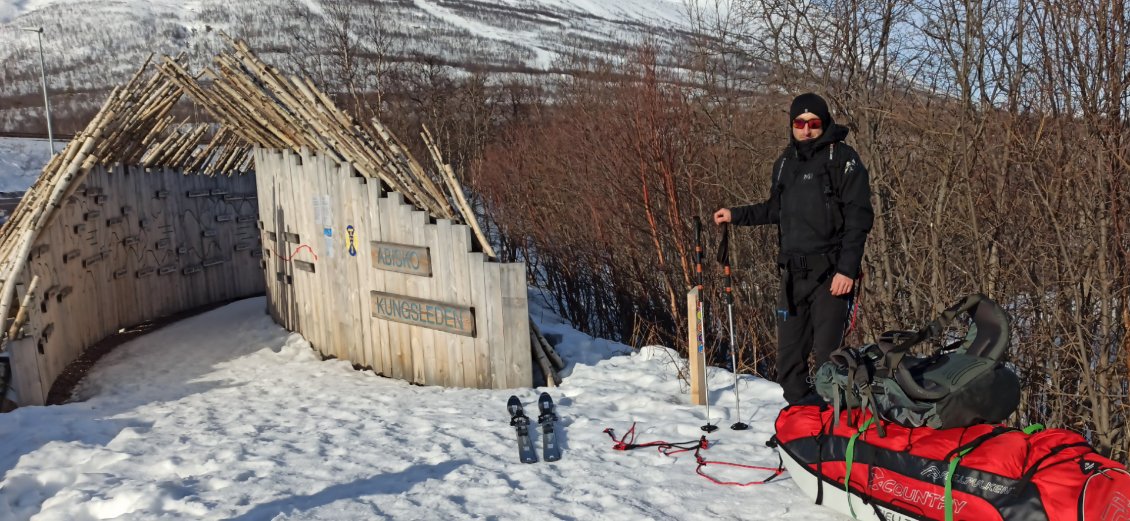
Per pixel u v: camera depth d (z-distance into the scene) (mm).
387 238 7762
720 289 8617
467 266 6957
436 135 25078
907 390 3240
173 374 8539
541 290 13555
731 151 10336
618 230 10516
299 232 9539
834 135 4070
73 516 4281
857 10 8203
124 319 11242
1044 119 5895
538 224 13422
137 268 11680
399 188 7758
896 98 7875
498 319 6809
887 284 7812
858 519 3436
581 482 4246
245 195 15023
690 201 9602
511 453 4848
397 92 33188
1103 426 5695
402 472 4602
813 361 5930
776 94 9703
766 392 5855
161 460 5062
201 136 14070
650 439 4879
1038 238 6059
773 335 8789
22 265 7328
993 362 3188
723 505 3795
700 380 5625
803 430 3654
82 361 9227
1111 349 5863
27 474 4863
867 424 3387
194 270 13391
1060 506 2742
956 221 7082
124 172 11414
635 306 10352
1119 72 5297
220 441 5508
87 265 9898
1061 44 5664
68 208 9320
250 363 8930
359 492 4312
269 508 4109
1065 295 5902
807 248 4145
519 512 3896
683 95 9977
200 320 11766
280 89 8664
